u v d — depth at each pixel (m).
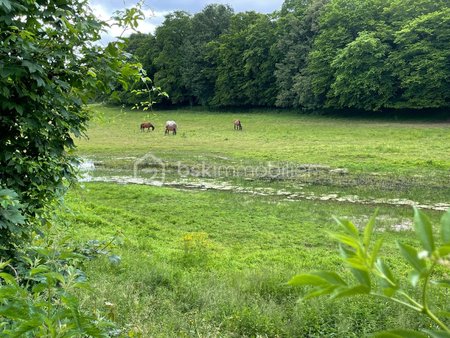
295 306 5.82
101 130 38.03
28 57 2.96
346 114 46.09
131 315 4.52
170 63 61.12
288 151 25.00
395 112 43.59
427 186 16.45
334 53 44.94
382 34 42.22
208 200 14.90
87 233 9.05
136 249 9.01
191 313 5.43
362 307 5.70
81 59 3.32
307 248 10.12
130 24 3.43
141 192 15.67
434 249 0.71
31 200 3.55
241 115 51.09
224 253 9.51
